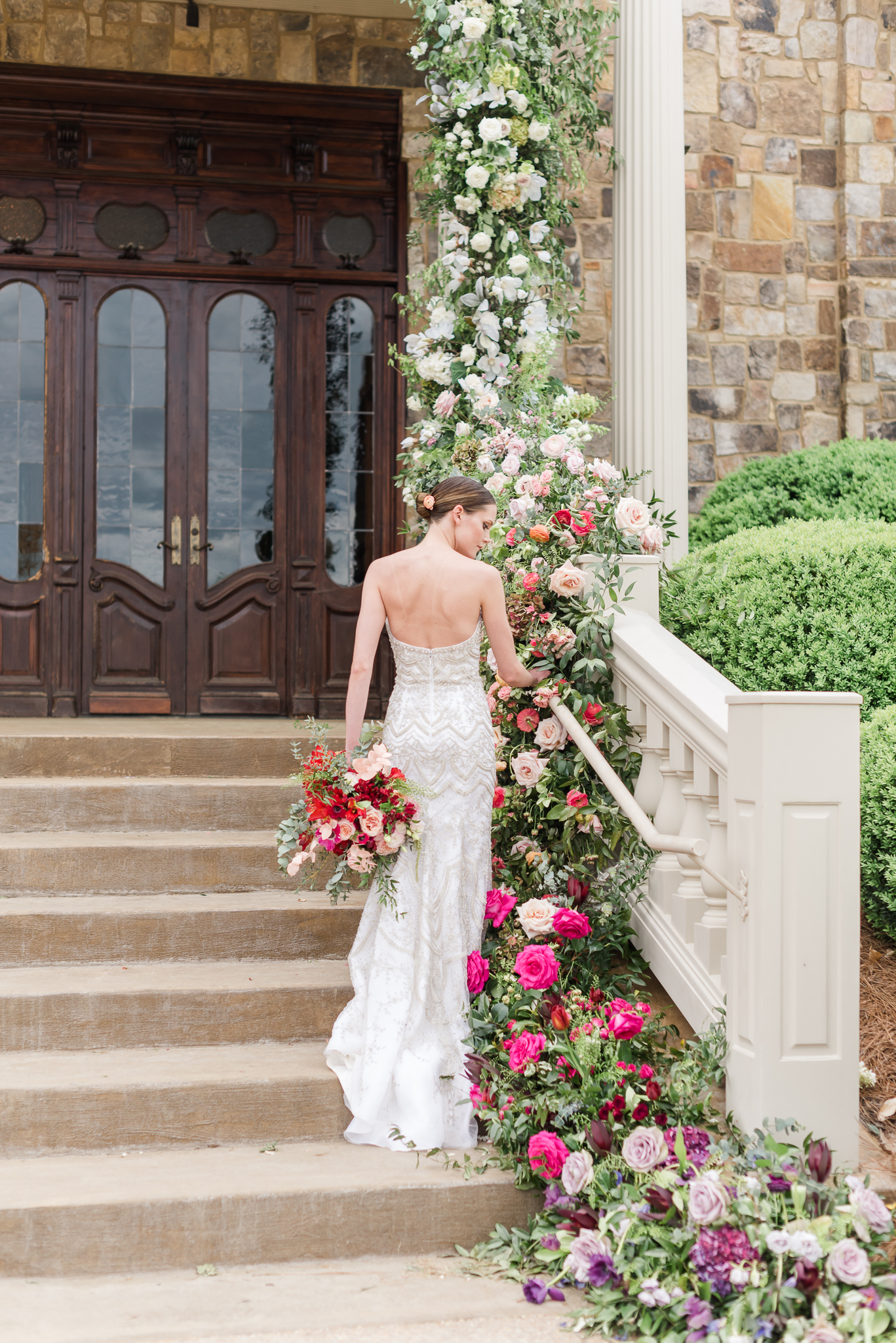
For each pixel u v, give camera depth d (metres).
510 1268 2.39
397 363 6.48
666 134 5.12
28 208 6.23
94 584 6.29
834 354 6.66
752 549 4.25
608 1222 2.28
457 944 2.88
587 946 3.02
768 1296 2.06
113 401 6.34
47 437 6.27
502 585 3.16
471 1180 2.53
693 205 6.49
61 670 6.26
